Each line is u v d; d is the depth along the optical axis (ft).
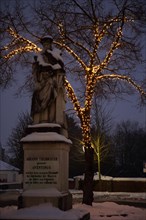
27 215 37.96
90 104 68.49
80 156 183.01
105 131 160.25
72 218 37.22
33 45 68.03
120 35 66.39
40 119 46.09
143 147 252.62
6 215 38.58
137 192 134.92
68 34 68.44
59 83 46.50
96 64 72.13
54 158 43.65
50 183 43.24
